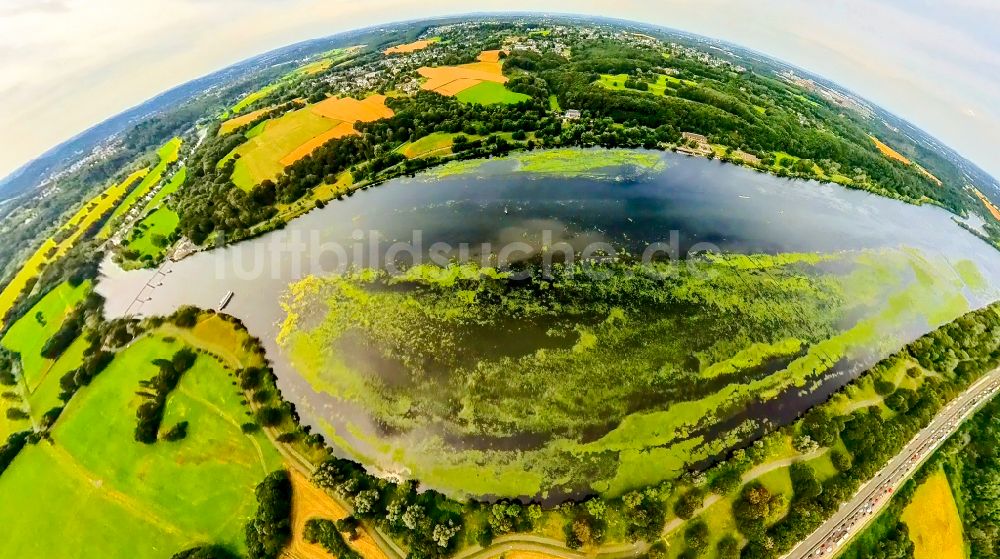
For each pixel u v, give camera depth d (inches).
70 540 3061.0
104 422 3609.7
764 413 3449.8
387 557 2731.3
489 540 2699.3
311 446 3275.1
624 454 3193.9
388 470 3181.6
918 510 3024.1
